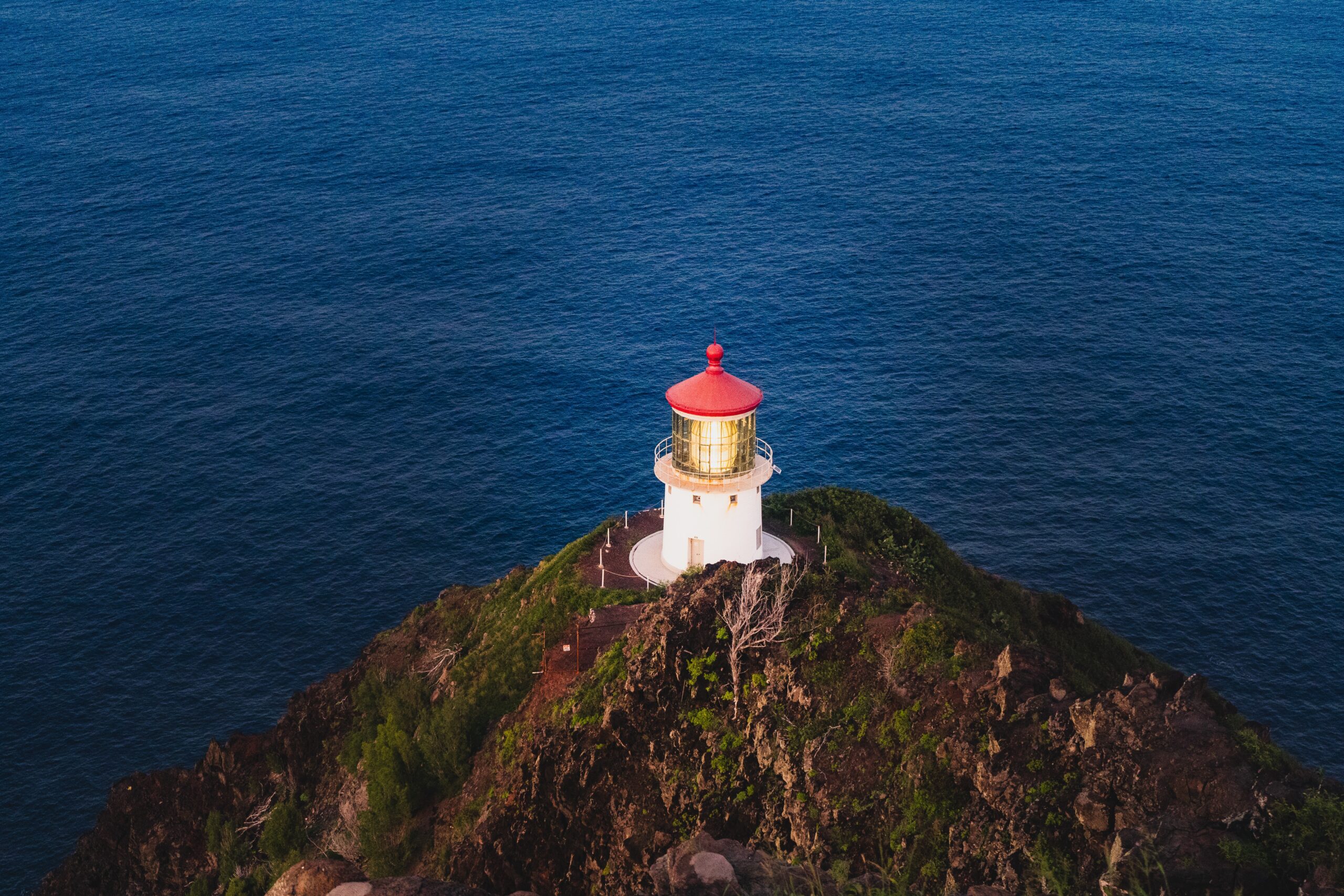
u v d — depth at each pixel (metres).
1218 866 24.92
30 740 74.44
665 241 153.75
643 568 58.59
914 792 33.06
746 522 57.66
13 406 112.12
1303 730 74.06
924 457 104.25
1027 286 138.88
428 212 165.50
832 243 152.38
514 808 41.75
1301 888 23.22
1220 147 186.50
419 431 108.38
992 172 178.75
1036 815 29.66
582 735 41.16
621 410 111.62
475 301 136.12
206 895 55.75
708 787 38.34
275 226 160.75
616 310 132.88
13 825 68.56
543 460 103.75
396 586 88.69
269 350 124.44
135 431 108.38
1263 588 86.75
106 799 70.31
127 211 165.38
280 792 58.94
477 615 64.44
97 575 89.19
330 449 106.06
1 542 92.50
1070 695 32.47
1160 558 90.38
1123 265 144.00
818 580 41.78
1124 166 179.75
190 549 92.06
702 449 56.53
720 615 40.47
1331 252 146.25
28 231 157.12
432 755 47.94
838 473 102.31
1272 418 109.56
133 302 135.62
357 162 187.88
